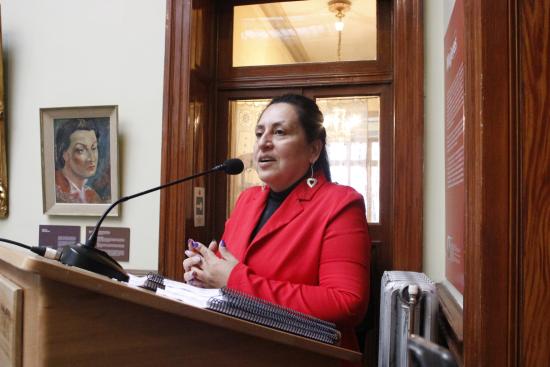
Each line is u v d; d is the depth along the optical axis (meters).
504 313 0.81
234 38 2.71
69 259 0.71
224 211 2.66
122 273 0.75
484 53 0.84
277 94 2.62
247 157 2.66
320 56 2.58
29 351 0.52
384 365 1.55
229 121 2.69
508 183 0.82
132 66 2.58
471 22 0.94
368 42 2.53
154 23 2.57
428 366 0.43
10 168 2.74
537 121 0.80
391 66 2.45
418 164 2.12
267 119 1.40
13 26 2.78
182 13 2.47
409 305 1.45
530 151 0.80
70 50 2.69
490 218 0.83
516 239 0.81
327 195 1.30
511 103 0.82
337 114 2.53
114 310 0.57
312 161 1.41
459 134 1.43
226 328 0.66
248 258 1.28
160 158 2.50
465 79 1.01
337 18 2.58
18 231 2.71
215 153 2.68
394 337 1.49
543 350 0.78
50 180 2.64
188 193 2.43
